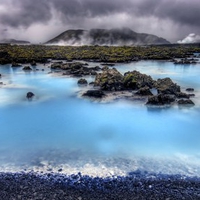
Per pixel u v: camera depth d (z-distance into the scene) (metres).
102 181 15.64
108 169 17.12
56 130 25.02
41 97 38.62
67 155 19.45
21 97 38.91
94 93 36.91
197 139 22.08
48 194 14.46
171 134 23.28
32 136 23.59
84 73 60.03
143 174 16.36
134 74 43.12
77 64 69.75
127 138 22.59
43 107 33.22
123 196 14.12
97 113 29.80
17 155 19.64
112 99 35.38
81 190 14.75
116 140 22.19
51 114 30.20
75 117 28.81
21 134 24.14
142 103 32.88
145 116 28.08
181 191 14.47
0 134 24.22
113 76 42.41
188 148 20.30
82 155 19.39
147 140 22.03
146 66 77.62
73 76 57.94
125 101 34.12
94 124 26.31
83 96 37.59
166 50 135.00
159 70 67.62
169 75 58.31
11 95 40.28
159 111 29.59
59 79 54.41
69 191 14.70
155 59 101.69
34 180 15.92
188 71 65.25
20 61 93.19
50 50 136.00
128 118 27.70
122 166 17.48
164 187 14.88
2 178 16.20
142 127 25.08
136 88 40.81
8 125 26.77
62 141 22.25
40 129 25.41
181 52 124.25
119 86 40.69
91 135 23.47
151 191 14.51
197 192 14.36
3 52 98.00
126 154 19.39
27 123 27.30
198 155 18.98
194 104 31.62
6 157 19.31
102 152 19.83
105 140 22.28
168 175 16.19
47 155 19.53
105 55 107.88
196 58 104.62
